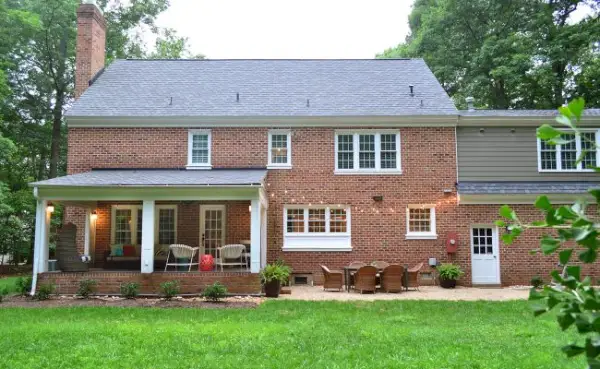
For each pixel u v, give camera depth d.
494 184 20.09
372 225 20.08
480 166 20.33
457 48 35.25
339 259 19.95
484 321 11.91
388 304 14.49
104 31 23.91
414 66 23.92
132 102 20.83
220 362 8.04
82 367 7.81
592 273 18.56
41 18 31.22
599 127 19.98
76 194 16.38
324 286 17.89
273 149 20.52
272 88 22.09
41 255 16.22
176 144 20.33
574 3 30.02
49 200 16.62
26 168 34.56
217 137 20.41
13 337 9.79
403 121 20.33
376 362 8.00
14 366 7.82
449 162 20.30
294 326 11.08
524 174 20.33
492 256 19.81
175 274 16.27
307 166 20.31
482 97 34.22
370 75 23.20
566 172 20.31
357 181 20.27
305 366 7.79
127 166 20.16
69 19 32.16
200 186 16.19
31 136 33.44
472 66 33.03
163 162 20.23
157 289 16.16
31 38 31.66
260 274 16.31
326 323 11.50
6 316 12.32
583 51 29.69
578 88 30.03
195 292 16.20
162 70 23.36
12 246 29.33
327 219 20.17
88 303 14.58
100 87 21.72
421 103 21.00
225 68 23.70
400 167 20.28
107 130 20.27
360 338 9.83
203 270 17.08
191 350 8.83
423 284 19.73
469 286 19.47
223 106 20.78
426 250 19.94
